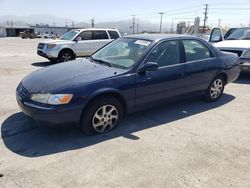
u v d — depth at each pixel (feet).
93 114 13.87
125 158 12.15
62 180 10.47
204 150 13.14
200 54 18.76
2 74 30.53
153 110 18.47
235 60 21.39
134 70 14.97
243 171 11.44
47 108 12.58
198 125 16.20
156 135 14.61
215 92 20.44
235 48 28.09
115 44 18.06
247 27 34.99
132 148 13.08
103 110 14.23
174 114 17.88
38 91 13.03
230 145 13.75
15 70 33.65
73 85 13.15
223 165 11.85
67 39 42.01
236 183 10.62
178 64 17.08
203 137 14.58
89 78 13.79
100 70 14.78
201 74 18.54
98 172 11.04
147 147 13.23
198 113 18.21
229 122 16.83
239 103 20.68
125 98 14.74
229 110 19.03
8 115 16.89
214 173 11.24
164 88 16.39
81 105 13.16
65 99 12.78
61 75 14.20
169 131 15.20
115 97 14.62
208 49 19.39
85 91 13.21
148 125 15.93
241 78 30.12
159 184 10.41
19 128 15.03
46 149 12.82
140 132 14.92
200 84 18.83
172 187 10.26
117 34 45.55
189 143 13.83
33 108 12.80
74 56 41.57
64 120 13.02
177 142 13.88
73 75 14.10
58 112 12.70
